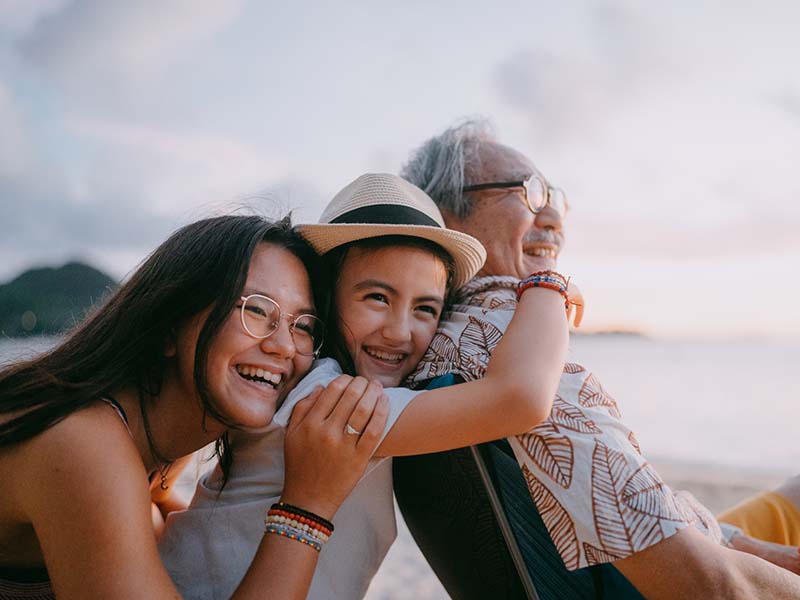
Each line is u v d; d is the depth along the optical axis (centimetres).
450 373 87
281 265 83
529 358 81
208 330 77
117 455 71
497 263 113
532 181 114
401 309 90
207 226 83
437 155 118
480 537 89
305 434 75
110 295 85
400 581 244
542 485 80
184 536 85
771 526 118
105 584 66
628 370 1856
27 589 80
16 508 73
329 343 92
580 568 84
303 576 72
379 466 85
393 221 92
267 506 82
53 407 71
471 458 84
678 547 76
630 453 81
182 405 83
